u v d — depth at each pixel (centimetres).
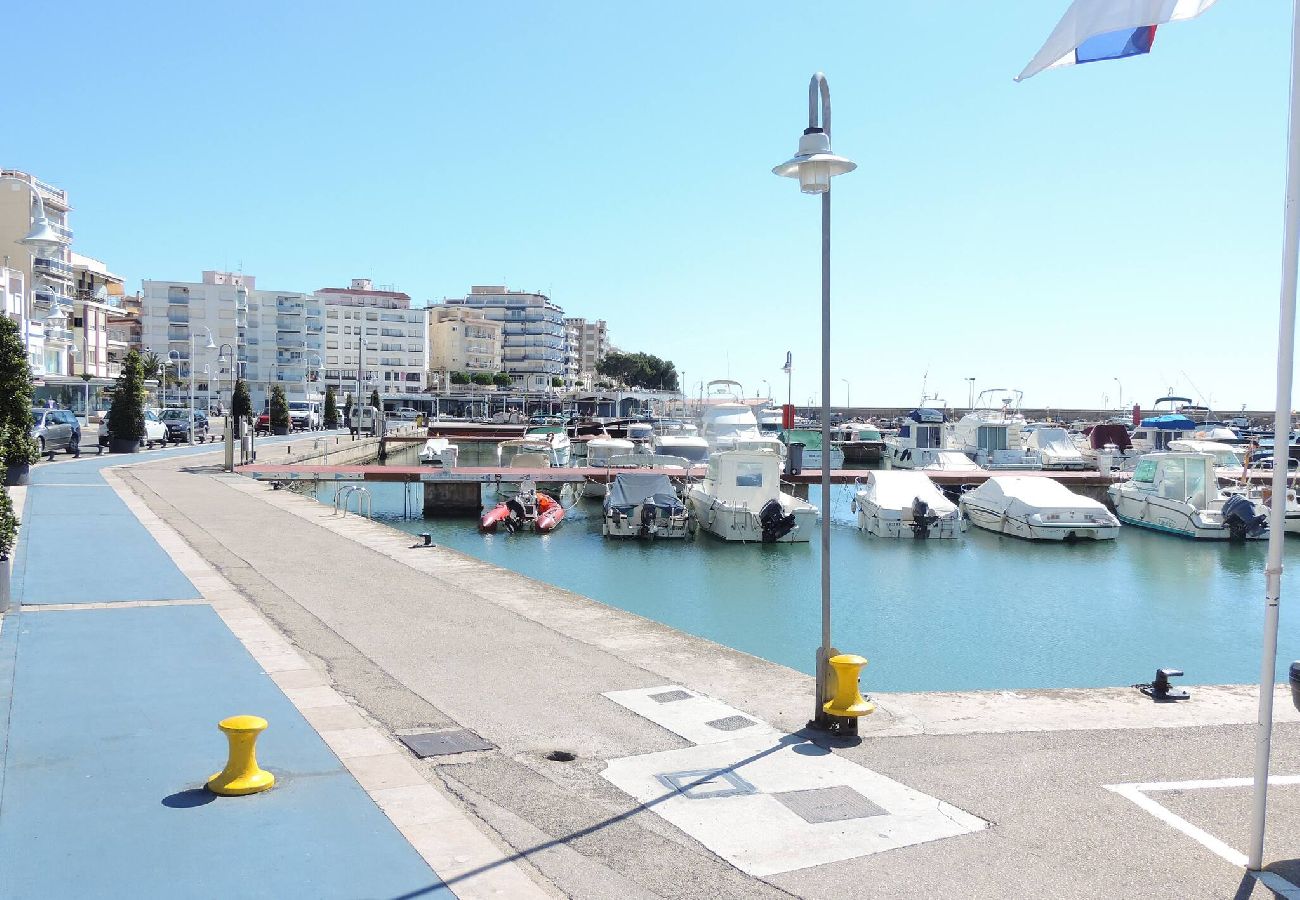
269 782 650
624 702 910
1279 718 889
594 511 4116
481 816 634
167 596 1296
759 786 701
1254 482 4234
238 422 5972
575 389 15200
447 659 1057
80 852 546
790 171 827
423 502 4056
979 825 638
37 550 1650
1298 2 557
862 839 613
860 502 3634
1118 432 5556
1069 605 2448
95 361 8862
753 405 8450
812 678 1017
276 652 1023
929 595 2547
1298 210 562
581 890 538
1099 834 625
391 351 15550
